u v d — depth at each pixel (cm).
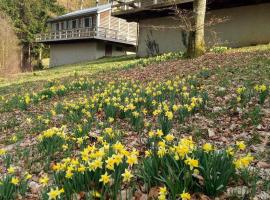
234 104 705
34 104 1090
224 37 2217
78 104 830
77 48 4303
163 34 2653
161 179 336
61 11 6856
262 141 506
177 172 341
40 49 5966
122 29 4284
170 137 388
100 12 4006
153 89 859
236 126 589
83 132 600
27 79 2380
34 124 827
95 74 1795
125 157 363
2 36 4612
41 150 564
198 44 1670
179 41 2508
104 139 548
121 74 1570
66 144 549
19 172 497
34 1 6206
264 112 638
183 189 325
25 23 6019
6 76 3306
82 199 342
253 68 1100
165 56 1859
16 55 4791
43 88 1557
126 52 4447
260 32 2019
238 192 343
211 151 350
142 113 721
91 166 346
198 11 1667
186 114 660
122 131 622
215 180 328
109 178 343
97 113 791
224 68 1173
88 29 4088
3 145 693
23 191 388
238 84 905
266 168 406
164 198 302
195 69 1297
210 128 597
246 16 2095
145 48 2823
